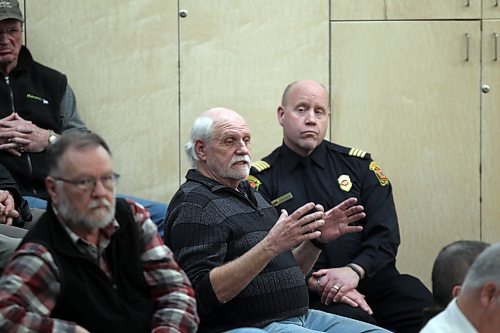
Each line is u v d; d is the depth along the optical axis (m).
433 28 8.37
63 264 4.56
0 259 5.59
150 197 8.23
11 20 7.61
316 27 8.30
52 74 7.86
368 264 6.85
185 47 8.20
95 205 4.58
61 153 4.60
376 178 7.15
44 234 4.59
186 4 8.19
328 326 6.03
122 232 4.73
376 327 5.99
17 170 7.55
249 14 8.25
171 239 5.91
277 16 8.27
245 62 8.26
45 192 7.63
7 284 4.47
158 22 8.17
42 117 7.71
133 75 8.17
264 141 8.30
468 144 8.45
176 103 8.22
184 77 8.21
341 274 6.73
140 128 8.20
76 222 4.59
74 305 4.57
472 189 8.48
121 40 8.14
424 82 8.38
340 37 8.32
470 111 8.43
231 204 5.95
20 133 7.54
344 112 8.35
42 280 4.50
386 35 8.34
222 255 5.80
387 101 8.38
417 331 6.88
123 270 4.75
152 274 4.89
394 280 7.06
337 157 7.20
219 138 6.01
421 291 7.01
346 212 5.96
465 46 8.38
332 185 7.09
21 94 7.70
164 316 4.82
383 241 6.98
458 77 8.41
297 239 5.54
